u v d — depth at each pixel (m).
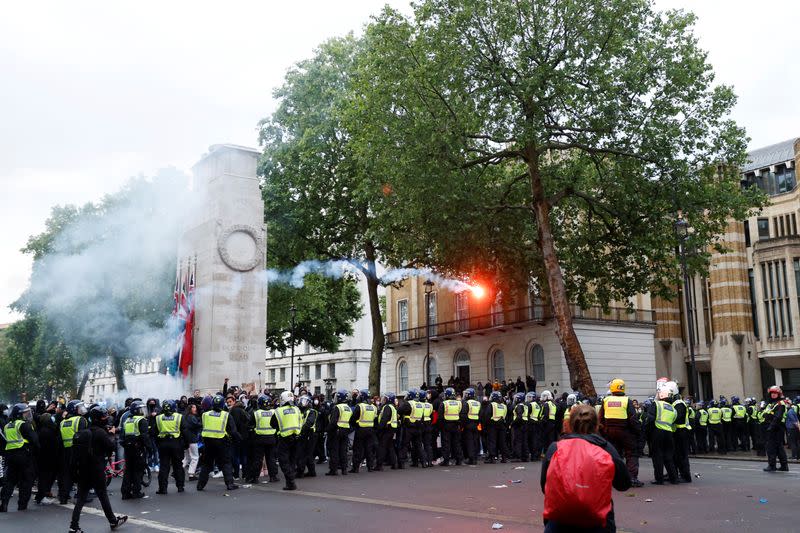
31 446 12.93
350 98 32.41
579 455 4.77
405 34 27.20
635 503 11.49
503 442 20.22
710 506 11.12
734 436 25.03
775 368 43.84
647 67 25.64
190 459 17.41
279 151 36.00
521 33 26.03
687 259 28.78
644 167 28.70
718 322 45.44
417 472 17.44
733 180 28.88
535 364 39.97
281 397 14.93
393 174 26.86
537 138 26.09
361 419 17.77
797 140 43.97
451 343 45.97
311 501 12.48
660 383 14.90
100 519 11.34
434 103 26.94
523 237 32.94
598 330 39.00
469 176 27.67
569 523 4.73
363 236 36.06
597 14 25.84
